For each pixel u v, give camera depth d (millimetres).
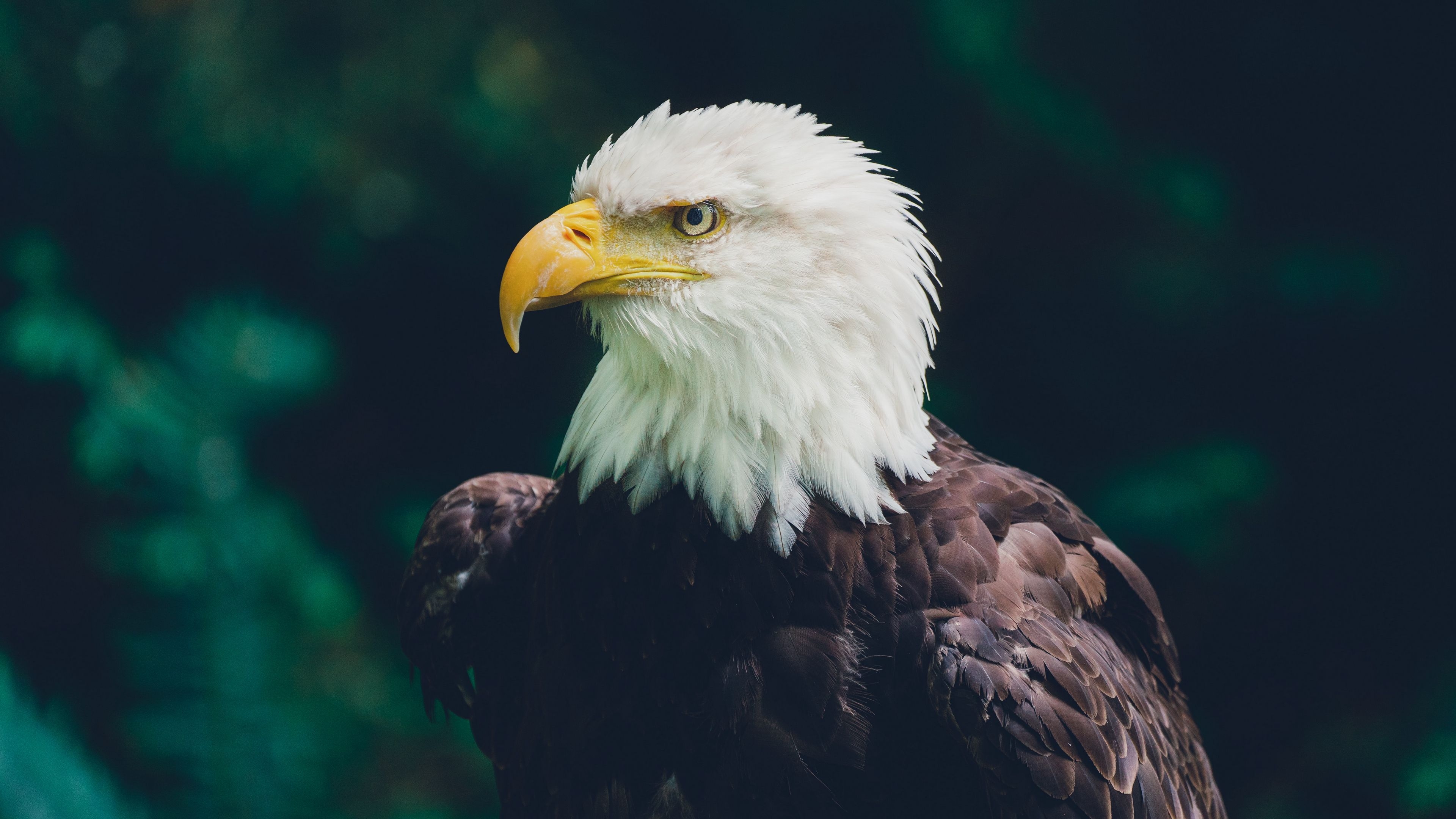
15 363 11211
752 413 4668
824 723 4547
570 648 4949
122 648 8750
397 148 11945
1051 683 4582
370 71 11914
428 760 12336
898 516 4738
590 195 5016
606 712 4859
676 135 4887
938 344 13164
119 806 8758
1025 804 4461
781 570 4633
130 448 9930
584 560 4906
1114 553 5543
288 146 11711
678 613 4711
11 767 8492
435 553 6055
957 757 4699
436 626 6051
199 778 8805
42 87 11828
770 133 4812
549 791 5156
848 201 4680
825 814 4602
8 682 8883
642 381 4898
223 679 8758
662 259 4746
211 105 11789
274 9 11992
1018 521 5086
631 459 4844
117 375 10906
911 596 4637
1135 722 4980
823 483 4668
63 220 12344
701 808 4691
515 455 13523
